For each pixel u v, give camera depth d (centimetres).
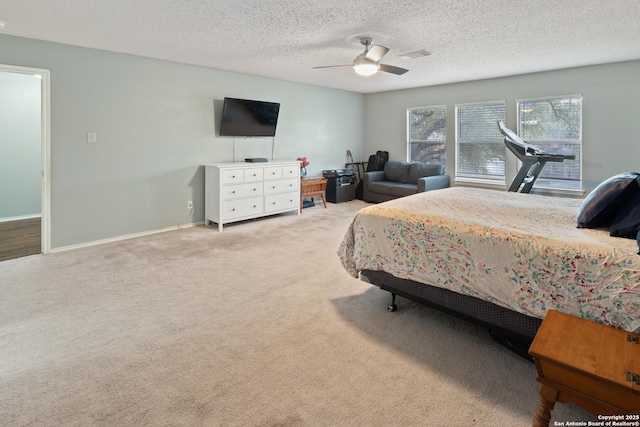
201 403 168
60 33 362
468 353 210
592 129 511
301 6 294
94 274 336
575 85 518
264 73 571
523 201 298
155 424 155
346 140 773
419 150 727
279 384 182
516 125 582
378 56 362
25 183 577
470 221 224
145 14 312
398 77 598
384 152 770
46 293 292
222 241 452
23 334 229
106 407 165
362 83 664
